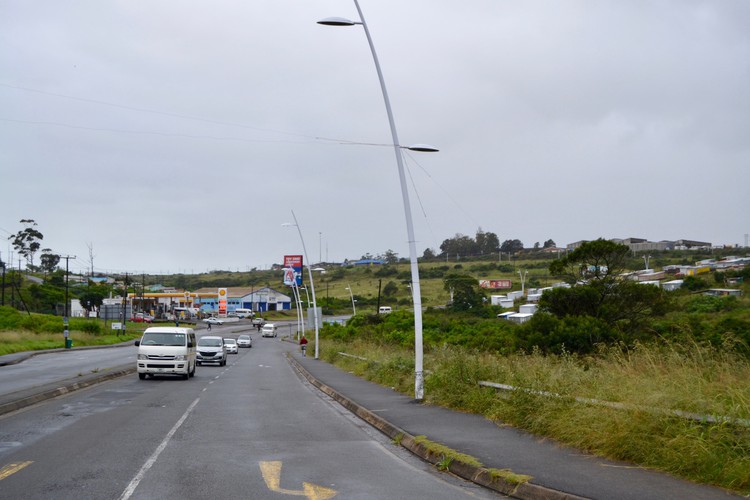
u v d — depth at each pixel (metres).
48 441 12.53
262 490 8.74
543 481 8.64
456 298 84.94
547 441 11.90
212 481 9.26
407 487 9.15
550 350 33.94
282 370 40.22
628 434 10.07
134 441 12.70
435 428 13.61
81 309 126.69
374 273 166.88
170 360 29.81
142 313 129.25
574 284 43.88
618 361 14.35
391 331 58.56
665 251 131.25
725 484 8.26
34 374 30.61
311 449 12.16
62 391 22.66
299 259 118.19
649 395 10.57
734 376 11.26
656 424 9.91
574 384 13.34
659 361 12.89
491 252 171.00
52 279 130.50
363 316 81.81
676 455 9.07
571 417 11.84
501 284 108.56
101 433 13.67
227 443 12.66
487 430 13.30
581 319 36.09
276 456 11.34
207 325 123.88
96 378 27.88
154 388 25.59
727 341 13.21
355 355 39.88
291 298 167.75
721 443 8.77
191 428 14.62
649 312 40.59
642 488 8.23
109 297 134.75
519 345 35.69
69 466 10.19
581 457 10.36
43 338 67.19
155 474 9.66
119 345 76.12
